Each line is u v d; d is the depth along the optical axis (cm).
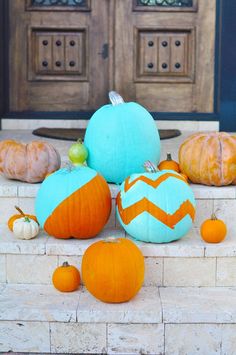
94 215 361
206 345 334
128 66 623
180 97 626
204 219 395
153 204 354
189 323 332
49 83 627
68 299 347
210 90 624
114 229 390
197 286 365
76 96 627
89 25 618
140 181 359
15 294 354
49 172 405
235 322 331
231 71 602
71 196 359
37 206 370
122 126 393
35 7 616
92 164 404
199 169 397
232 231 392
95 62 623
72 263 364
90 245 349
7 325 336
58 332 336
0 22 607
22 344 338
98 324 334
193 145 402
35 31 620
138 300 346
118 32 618
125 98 627
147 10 615
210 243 366
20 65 624
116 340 336
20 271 367
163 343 335
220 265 363
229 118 610
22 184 406
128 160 396
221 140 397
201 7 613
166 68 623
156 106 627
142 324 334
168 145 535
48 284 367
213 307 338
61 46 621
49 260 365
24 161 403
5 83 625
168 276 363
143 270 344
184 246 360
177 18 616
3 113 627
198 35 616
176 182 361
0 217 404
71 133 584
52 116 627
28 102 628
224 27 595
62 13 618
